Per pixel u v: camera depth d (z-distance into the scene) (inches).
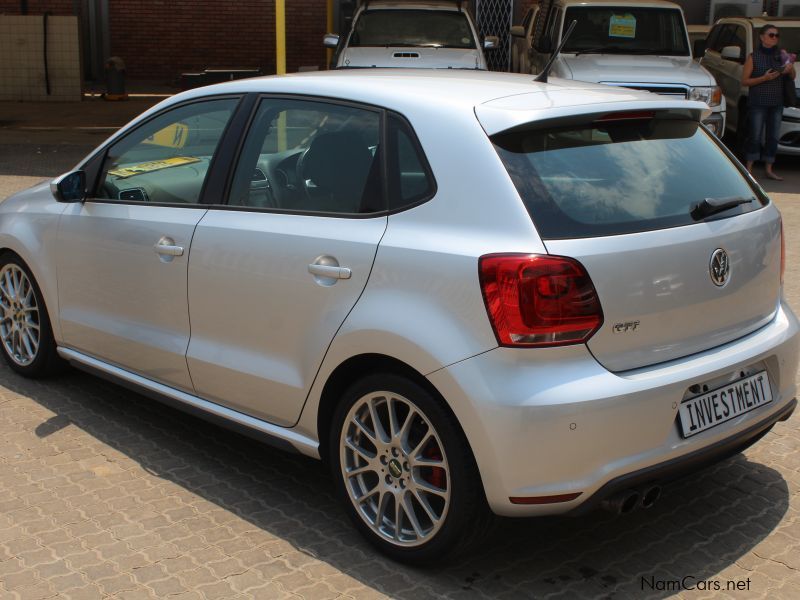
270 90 160.4
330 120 149.3
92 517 151.5
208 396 164.4
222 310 157.2
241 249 152.6
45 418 190.2
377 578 135.6
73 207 188.4
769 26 470.0
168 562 138.9
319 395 143.4
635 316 125.0
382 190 138.4
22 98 701.3
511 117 130.4
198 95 171.6
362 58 457.1
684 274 129.6
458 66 456.4
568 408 118.8
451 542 130.9
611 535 147.9
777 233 148.0
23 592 130.7
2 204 214.1
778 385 144.6
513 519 152.6
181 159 169.9
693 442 129.7
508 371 120.5
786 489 162.6
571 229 123.9
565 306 120.0
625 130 140.5
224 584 133.4
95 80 798.5
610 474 122.4
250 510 155.1
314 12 784.9
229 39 792.3
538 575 136.6
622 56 458.6
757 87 477.1
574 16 478.0
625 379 123.3
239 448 178.7
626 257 124.1
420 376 130.0
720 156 150.3
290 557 141.0
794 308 263.6
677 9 478.9
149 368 174.7
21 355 209.9
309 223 145.2
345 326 136.5
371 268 134.4
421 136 136.2
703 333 134.0
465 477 126.7
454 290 124.7
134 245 172.1
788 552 142.6
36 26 689.0
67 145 539.8
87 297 186.2
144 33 791.1
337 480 145.3
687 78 429.7
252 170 157.8
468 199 128.4
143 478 165.5
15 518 150.6
